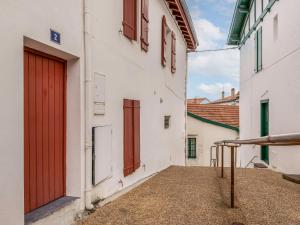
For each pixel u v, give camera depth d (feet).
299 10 21.90
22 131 9.87
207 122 54.75
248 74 41.73
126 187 19.66
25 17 10.05
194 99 119.75
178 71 41.81
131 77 20.93
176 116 40.11
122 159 18.93
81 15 13.75
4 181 9.16
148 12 25.30
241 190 19.88
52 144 12.73
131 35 20.47
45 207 11.92
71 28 12.85
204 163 54.60
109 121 16.97
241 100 48.78
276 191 19.60
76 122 13.64
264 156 33.12
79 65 13.60
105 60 16.47
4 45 9.20
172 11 35.73
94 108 15.03
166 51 35.29
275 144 8.81
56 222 11.77
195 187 20.80
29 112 11.28
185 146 48.70
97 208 14.85
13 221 9.47
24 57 11.12
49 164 12.52
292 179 22.38
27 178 11.16
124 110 19.07
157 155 28.58
